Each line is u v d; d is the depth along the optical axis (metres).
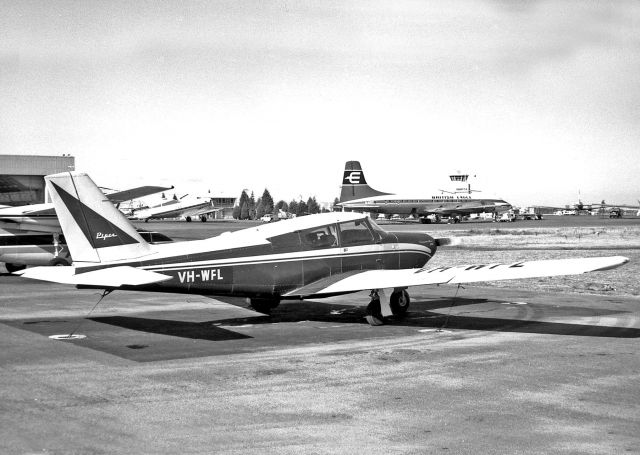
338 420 7.46
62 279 11.80
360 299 18.89
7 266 28.39
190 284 13.32
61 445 6.56
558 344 12.09
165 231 67.00
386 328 13.94
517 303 18.17
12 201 57.94
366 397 8.43
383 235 16.00
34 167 58.50
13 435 6.86
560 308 17.11
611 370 9.95
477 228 73.00
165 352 11.23
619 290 21.59
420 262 16.58
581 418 7.54
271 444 6.64
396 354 11.16
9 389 8.73
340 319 15.20
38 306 17.44
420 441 6.75
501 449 6.52
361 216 15.76
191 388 8.83
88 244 12.73
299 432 7.02
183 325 14.22
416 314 16.02
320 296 14.62
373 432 7.04
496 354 11.16
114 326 14.07
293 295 14.38
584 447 6.57
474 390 8.79
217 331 13.48
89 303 18.09
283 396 8.46
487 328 13.94
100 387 8.87
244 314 15.95
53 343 12.04
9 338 12.55
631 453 6.40
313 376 9.55
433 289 22.03
